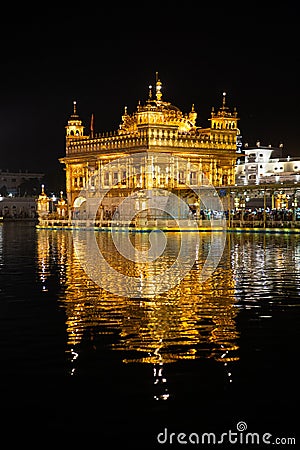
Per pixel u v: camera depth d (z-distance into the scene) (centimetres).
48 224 11281
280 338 2142
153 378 1758
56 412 1553
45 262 4706
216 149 10856
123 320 2438
